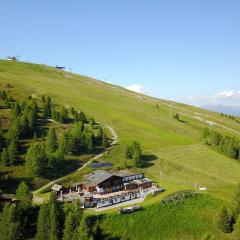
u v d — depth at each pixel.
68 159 169.00
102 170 159.00
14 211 109.75
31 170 148.38
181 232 123.12
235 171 187.25
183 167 180.00
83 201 131.75
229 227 124.06
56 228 109.44
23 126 182.38
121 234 117.00
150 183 155.38
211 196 143.88
